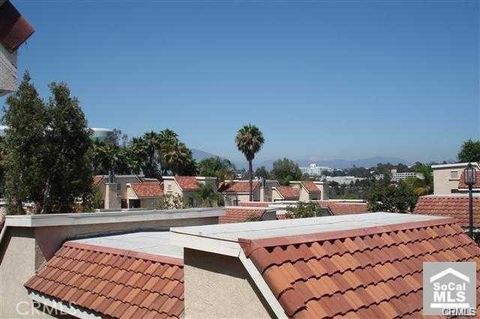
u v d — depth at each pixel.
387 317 3.91
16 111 20.41
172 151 62.28
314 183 56.78
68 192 21.28
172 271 5.87
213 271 4.16
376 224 5.42
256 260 3.72
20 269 7.74
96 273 6.61
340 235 4.67
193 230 4.52
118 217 8.62
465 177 13.54
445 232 5.72
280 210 26.12
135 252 6.68
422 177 40.31
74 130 21.22
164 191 47.84
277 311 3.55
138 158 66.75
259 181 55.69
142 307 5.46
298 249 4.14
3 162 21.11
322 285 3.87
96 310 5.80
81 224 8.05
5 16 2.87
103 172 58.69
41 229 7.60
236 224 5.31
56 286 6.77
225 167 63.97
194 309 4.33
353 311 3.80
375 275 4.34
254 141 52.66
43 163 20.52
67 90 21.41
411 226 5.50
